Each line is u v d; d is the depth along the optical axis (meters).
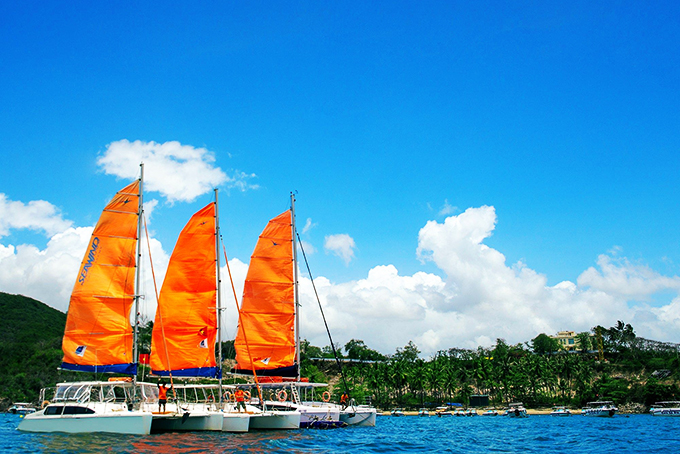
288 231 53.72
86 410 36.22
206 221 45.88
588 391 139.25
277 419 43.56
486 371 151.12
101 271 40.19
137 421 35.44
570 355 156.38
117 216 41.31
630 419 95.69
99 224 40.66
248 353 48.84
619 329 191.50
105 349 39.34
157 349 43.47
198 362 43.91
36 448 30.31
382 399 145.50
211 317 44.78
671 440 46.62
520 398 147.62
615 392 134.12
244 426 40.16
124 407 37.09
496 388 153.75
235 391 49.09
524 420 94.56
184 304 44.34
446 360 165.38
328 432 45.16
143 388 40.28
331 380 154.38
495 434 54.09
